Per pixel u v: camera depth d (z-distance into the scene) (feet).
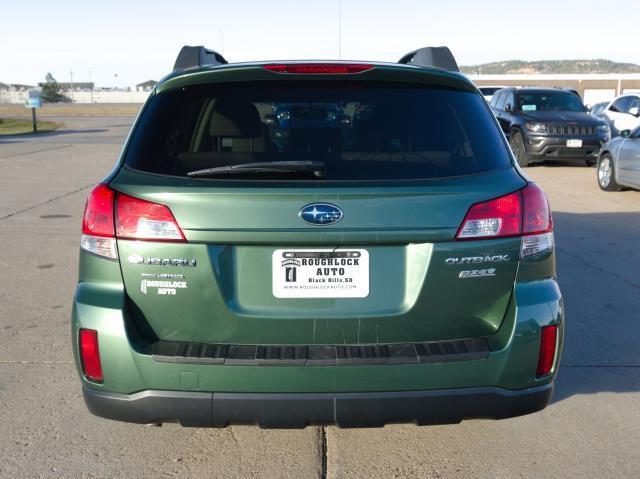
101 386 8.64
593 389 12.79
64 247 24.25
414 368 8.32
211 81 9.43
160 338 8.66
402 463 10.20
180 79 9.45
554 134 48.96
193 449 10.60
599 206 34.12
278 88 9.46
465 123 9.41
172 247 8.39
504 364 8.56
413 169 8.77
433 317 8.61
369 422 8.45
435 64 11.15
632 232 27.27
